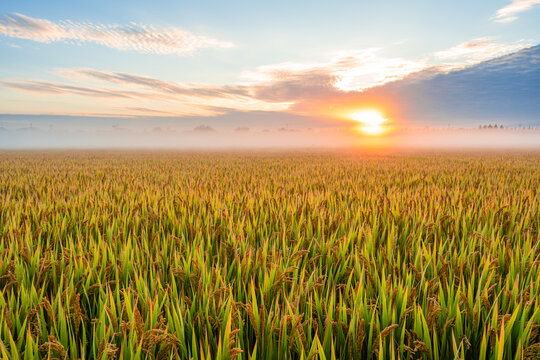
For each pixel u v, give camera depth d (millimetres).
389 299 2619
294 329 2145
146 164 23578
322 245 4137
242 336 2367
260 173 14797
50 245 4207
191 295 3154
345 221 5164
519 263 3527
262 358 2266
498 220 5230
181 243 4043
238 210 6266
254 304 2490
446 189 8727
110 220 5586
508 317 2193
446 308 2574
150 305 2324
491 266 3238
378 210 5805
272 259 3438
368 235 4281
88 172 15695
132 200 6883
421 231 4516
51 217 5531
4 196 7867
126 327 2123
